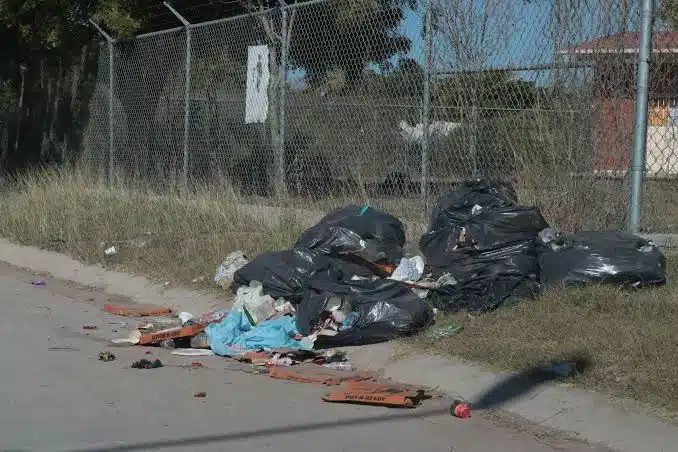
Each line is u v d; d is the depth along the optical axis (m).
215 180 25.59
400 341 14.33
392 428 10.90
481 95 18.36
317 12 22.44
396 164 20.11
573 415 11.00
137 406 11.69
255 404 11.90
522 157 17.58
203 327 15.83
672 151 18.19
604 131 16.66
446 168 18.92
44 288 21.02
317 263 16.31
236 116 25.27
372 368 13.82
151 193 26.27
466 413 11.37
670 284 14.55
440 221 15.88
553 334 13.03
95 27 31.55
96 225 24.61
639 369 11.52
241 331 15.41
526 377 12.12
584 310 13.71
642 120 15.88
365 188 20.77
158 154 28.17
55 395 12.11
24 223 26.12
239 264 18.69
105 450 9.84
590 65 16.70
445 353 13.41
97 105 31.14
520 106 17.77
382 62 20.58
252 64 24.41
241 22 25.25
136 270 21.22
